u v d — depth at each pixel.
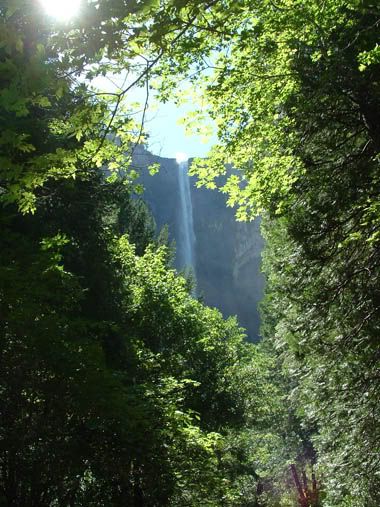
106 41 3.65
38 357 7.30
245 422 23.00
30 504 7.62
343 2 6.67
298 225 10.68
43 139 8.73
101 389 7.63
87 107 4.43
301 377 12.95
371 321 9.89
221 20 4.23
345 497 11.72
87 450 7.95
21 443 7.13
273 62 8.40
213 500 11.12
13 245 9.32
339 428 11.22
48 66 3.36
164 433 9.59
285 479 34.84
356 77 8.67
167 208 92.06
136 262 20.03
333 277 10.89
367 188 9.33
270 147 9.77
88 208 14.27
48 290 8.40
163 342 19.33
